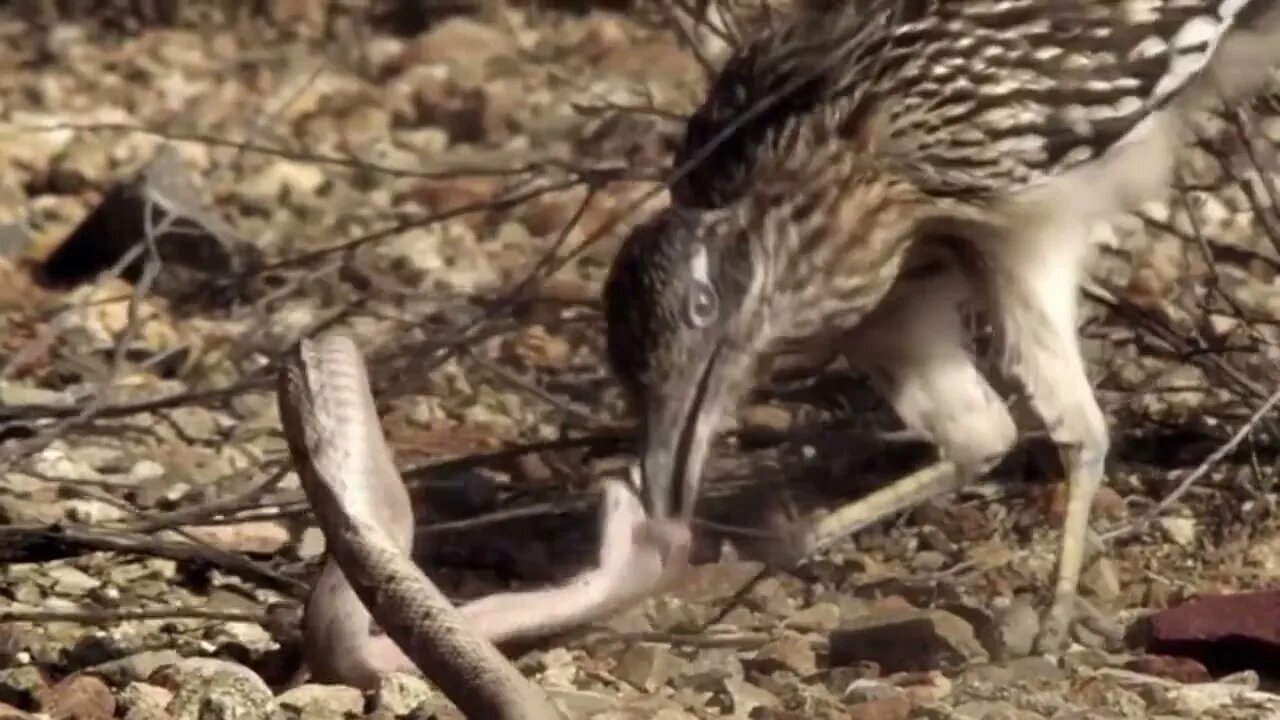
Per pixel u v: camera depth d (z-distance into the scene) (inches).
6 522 453.4
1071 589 417.4
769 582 434.0
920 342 438.6
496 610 370.3
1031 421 458.6
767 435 499.5
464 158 737.0
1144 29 424.2
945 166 419.2
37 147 752.3
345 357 333.7
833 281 420.5
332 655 368.5
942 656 400.8
